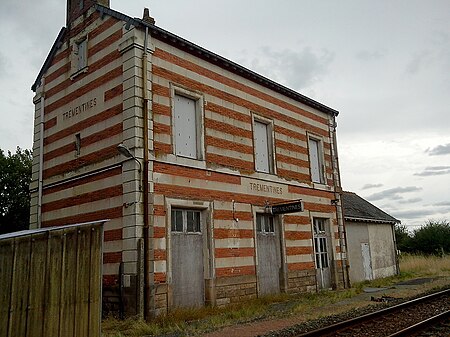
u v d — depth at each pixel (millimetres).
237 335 9797
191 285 13656
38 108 17031
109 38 14297
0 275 7121
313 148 21000
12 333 7129
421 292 17609
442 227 45719
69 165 15047
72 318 7918
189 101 14930
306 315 12453
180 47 14625
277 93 18859
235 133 16219
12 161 26359
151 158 12922
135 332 10461
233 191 15570
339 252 20844
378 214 28906
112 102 13727
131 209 12375
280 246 17391
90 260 8328
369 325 10328
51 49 16719
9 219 25938
